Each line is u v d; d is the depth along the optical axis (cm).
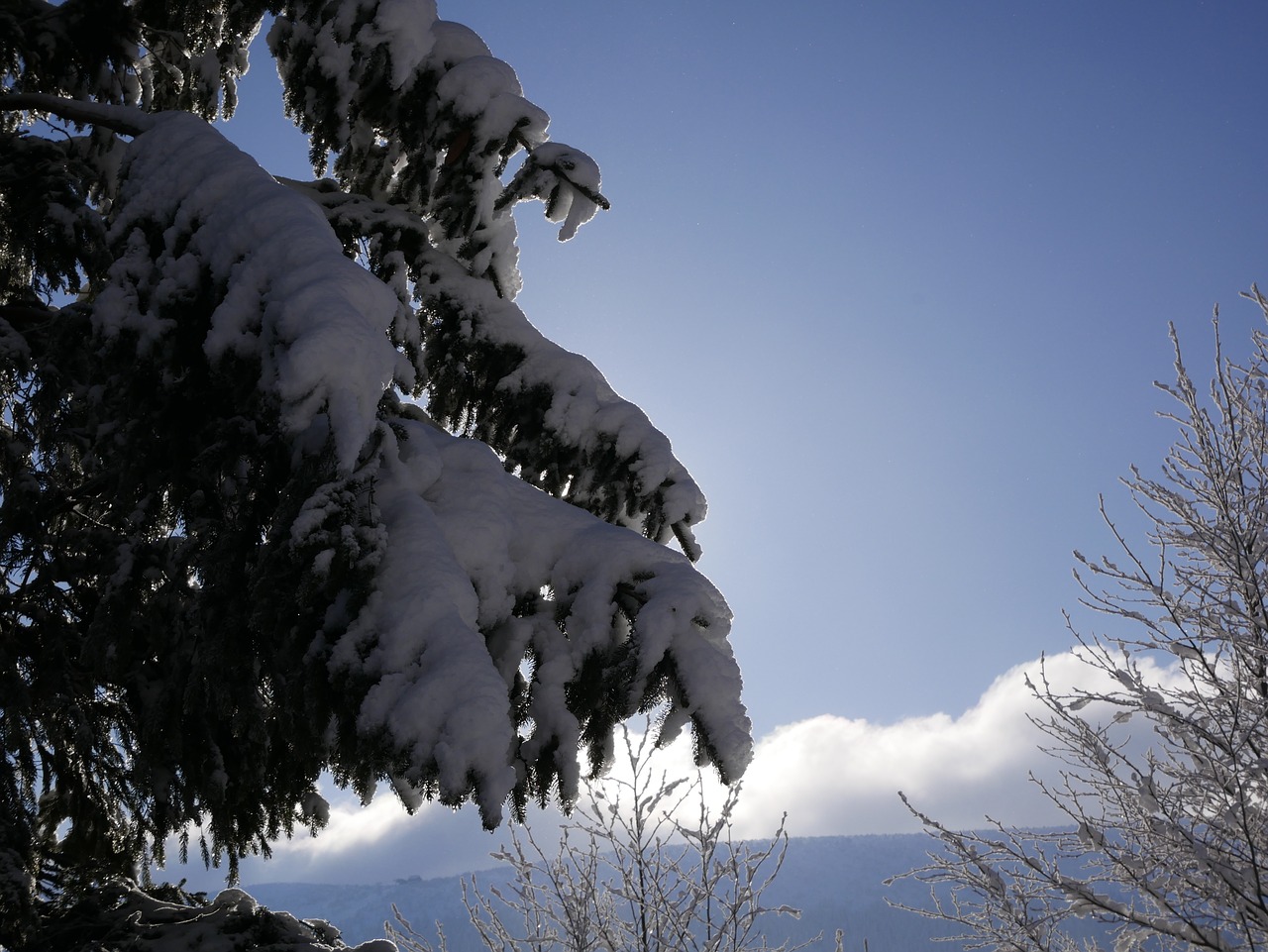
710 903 666
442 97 523
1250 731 494
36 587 473
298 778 481
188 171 404
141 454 376
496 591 366
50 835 527
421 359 522
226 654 345
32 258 529
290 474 350
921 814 512
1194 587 536
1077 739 543
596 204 512
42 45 581
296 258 349
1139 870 490
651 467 489
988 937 535
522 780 349
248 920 490
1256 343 589
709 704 347
